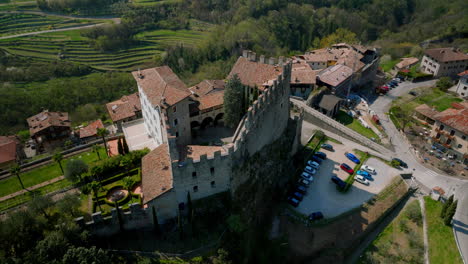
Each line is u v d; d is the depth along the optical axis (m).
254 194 77.19
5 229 57.06
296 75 123.38
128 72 184.38
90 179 76.69
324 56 150.62
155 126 86.44
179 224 62.44
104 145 93.44
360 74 142.38
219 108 93.00
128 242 62.88
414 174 96.75
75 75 181.38
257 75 94.94
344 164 95.06
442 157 103.31
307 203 83.69
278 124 88.19
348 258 76.12
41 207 63.19
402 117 122.62
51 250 54.69
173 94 80.00
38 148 112.69
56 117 117.62
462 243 78.06
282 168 89.19
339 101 118.25
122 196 71.38
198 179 66.56
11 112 139.50
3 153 95.44
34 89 160.62
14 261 53.25
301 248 75.50
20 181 76.56
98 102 157.62
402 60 178.62
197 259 61.53
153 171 69.62
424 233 81.00
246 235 68.50
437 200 88.62
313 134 108.81
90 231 61.06
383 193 87.62
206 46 191.00
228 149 66.50
